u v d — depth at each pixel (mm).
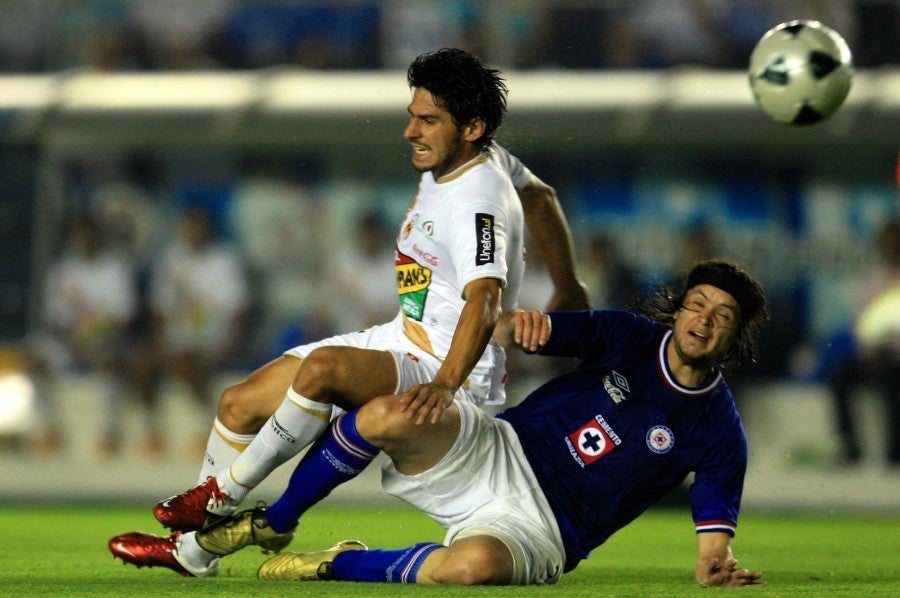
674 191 44562
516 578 14961
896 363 42406
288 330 46750
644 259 44500
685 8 50125
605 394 16031
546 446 16047
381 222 46750
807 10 49719
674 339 15859
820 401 42500
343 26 52062
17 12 51969
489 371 17016
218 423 17203
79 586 15406
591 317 16297
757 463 42156
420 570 15102
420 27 51500
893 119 41344
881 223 43906
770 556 23906
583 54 50125
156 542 16812
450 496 15547
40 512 35688
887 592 15336
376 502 41562
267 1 52344
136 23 52438
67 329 46875
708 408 16031
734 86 42031
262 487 37562
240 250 47156
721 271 15742
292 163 47062
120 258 47625
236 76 44750
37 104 44500
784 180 44219
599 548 25953
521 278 17234
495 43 50625
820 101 18391
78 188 48219
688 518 36812
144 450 45344
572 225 44750
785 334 42969
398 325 17375
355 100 43938
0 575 17250
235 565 18844
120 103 44438
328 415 15648
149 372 45594
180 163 47719
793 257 44094
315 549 22672
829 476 41969
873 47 49188
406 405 14758
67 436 45469
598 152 44531
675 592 15008
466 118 16312
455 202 16328
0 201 48281
